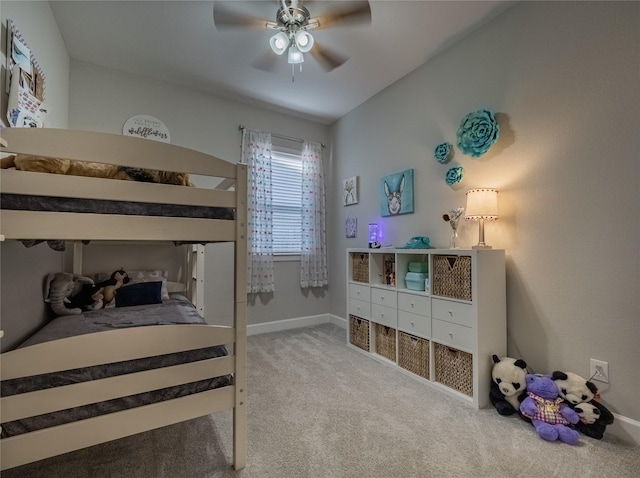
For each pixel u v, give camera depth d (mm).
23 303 1654
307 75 2986
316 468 1386
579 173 1788
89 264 2768
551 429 1593
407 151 2982
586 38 1758
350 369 2529
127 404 1206
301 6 1899
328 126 4152
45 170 1088
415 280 2439
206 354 1389
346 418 1800
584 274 1769
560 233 1868
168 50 2598
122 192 1183
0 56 1476
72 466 1396
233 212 1447
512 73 2117
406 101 2988
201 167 1358
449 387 2141
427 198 2775
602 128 1698
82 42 2492
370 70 2896
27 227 1038
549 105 1921
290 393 2107
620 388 1626
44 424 1075
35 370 1048
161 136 3082
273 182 3791
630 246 1601
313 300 4000
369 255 2885
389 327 2662
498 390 1902
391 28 2316
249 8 2096
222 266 3383
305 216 3904
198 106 3281
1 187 1004
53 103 2256
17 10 1648
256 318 3592
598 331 1709
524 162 2051
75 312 2082
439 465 1405
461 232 2461
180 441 1588
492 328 2012
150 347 1237
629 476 1336
